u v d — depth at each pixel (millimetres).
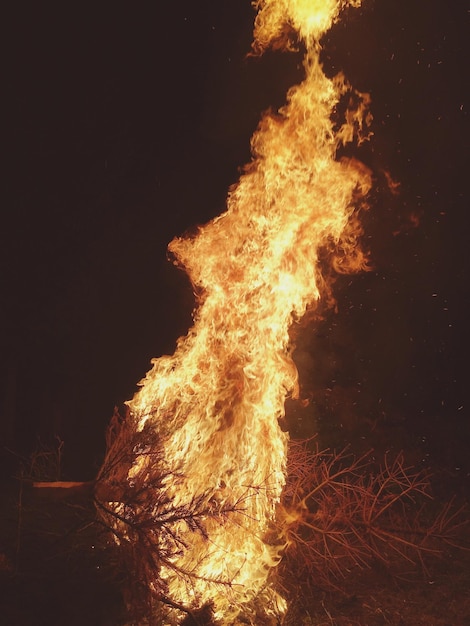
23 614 3895
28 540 4953
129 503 4176
